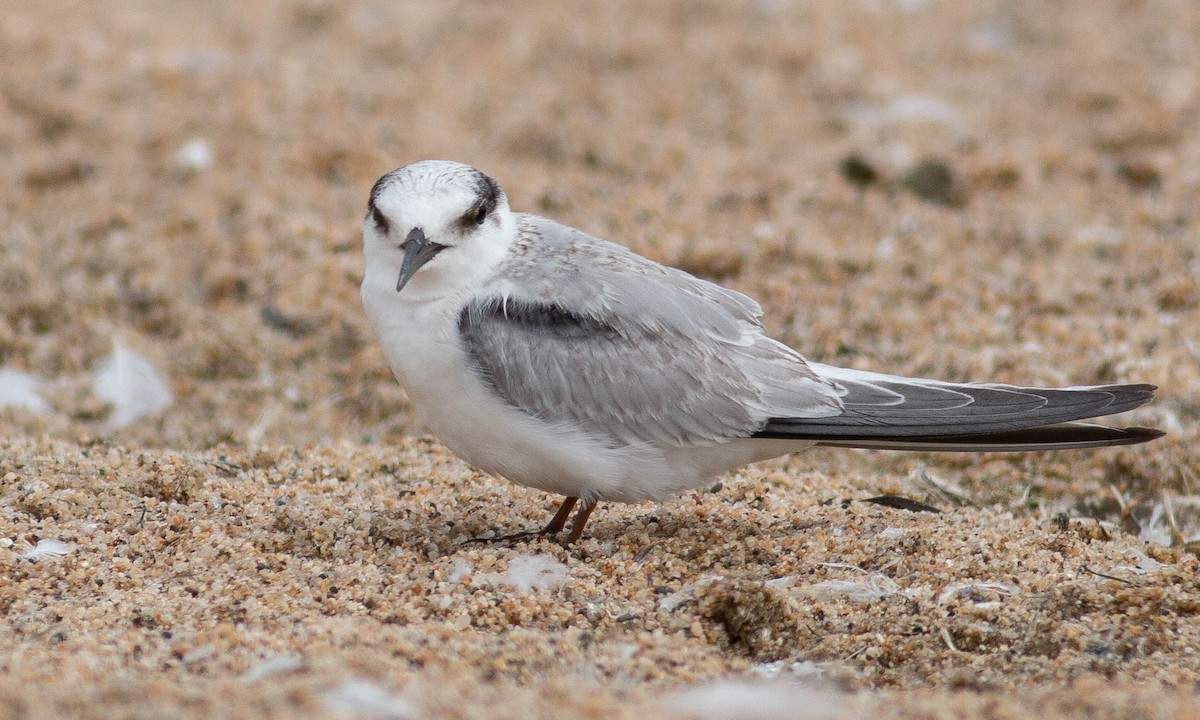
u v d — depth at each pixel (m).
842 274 14.77
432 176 9.04
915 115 19.67
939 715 6.33
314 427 13.19
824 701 6.70
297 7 22.75
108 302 15.16
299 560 8.83
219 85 19.67
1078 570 8.73
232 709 5.89
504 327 8.96
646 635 7.90
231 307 15.02
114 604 8.13
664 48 21.72
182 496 9.97
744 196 16.80
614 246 9.65
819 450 12.20
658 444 9.16
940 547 9.10
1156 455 11.54
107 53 20.36
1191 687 7.09
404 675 6.75
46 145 18.22
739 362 9.25
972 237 15.75
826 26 22.59
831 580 8.70
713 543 9.30
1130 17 22.75
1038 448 9.16
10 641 7.59
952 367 12.91
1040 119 19.52
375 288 9.17
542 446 9.01
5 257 15.53
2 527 9.09
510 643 7.67
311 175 17.47
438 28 22.19
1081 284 14.45
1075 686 6.91
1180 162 17.45
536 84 20.44
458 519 9.87
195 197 16.84
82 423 13.32
